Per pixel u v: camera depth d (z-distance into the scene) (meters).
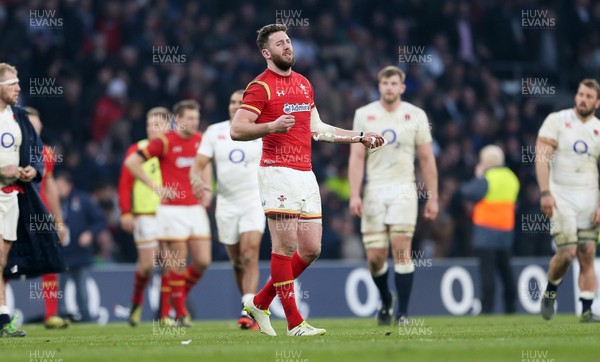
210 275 53.62
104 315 52.53
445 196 67.38
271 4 80.38
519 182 73.62
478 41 84.69
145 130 69.25
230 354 21.75
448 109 75.38
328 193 65.81
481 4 85.38
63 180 51.00
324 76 76.81
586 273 38.88
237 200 39.56
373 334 29.52
